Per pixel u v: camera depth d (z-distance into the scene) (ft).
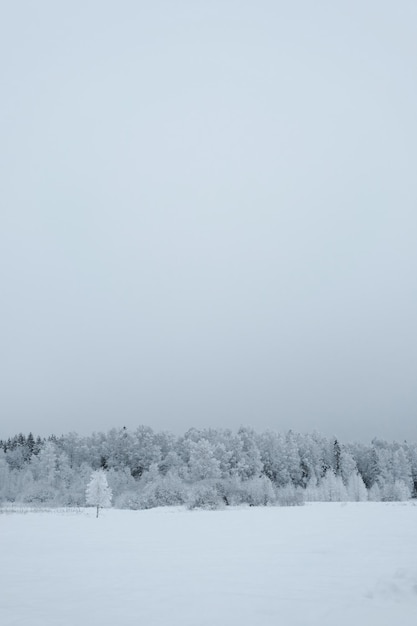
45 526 88.33
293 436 363.35
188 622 26.45
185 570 42.34
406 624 25.09
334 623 25.58
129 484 252.62
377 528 77.20
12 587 35.86
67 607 29.99
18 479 255.29
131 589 34.86
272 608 28.89
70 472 261.03
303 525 84.74
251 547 57.21
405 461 315.17
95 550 55.98
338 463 345.51
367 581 35.99
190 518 107.04
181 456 323.16
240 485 177.27
